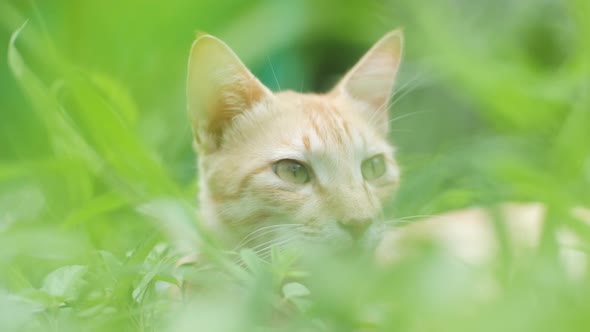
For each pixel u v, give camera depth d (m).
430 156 1.17
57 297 0.97
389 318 0.92
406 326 0.92
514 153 1.21
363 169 1.07
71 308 0.97
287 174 1.06
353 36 1.43
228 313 0.93
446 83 1.35
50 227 1.08
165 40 1.35
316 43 1.47
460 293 0.91
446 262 0.92
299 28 1.39
